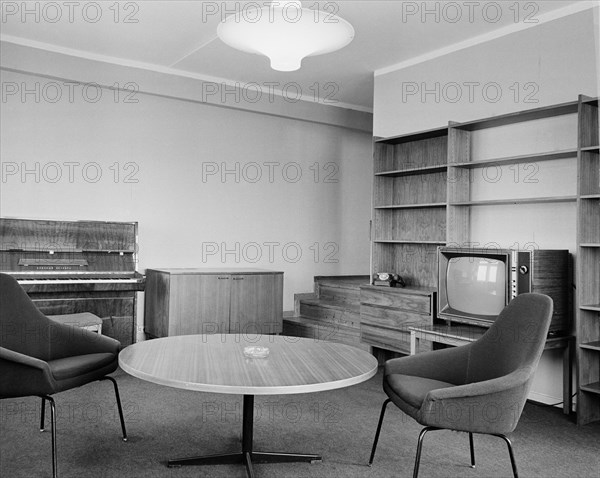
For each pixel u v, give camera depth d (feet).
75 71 15.98
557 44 12.49
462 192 13.97
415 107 15.76
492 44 13.82
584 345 10.69
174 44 15.42
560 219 12.34
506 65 13.51
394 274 15.65
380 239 16.06
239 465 8.52
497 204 13.56
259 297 17.69
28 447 9.06
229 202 19.25
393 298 14.69
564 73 12.35
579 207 10.82
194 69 17.53
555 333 11.48
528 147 13.00
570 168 12.17
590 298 10.96
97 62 16.31
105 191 16.97
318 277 21.13
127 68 16.80
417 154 15.85
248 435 8.51
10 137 15.52
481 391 7.02
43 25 14.28
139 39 15.10
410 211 15.98
